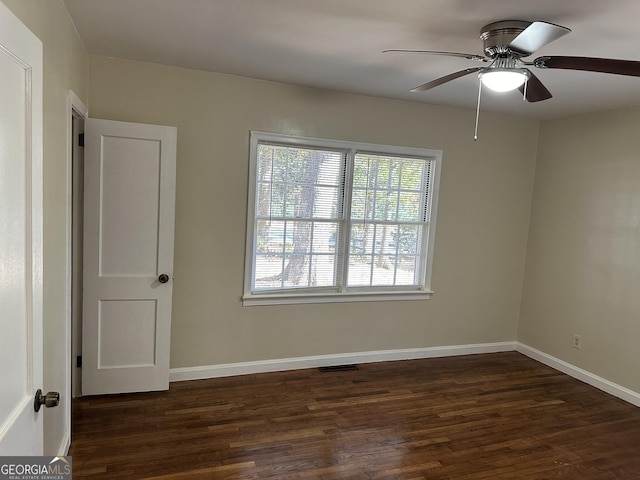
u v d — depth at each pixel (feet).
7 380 3.51
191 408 9.89
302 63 9.51
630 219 11.50
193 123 10.67
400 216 13.26
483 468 8.16
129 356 10.32
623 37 7.13
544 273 14.02
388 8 6.51
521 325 14.92
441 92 11.39
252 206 11.41
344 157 12.38
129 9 7.06
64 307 7.38
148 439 8.55
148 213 9.98
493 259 14.38
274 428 9.21
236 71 10.47
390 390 11.41
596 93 10.46
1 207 3.33
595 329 12.34
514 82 6.62
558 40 7.33
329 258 12.62
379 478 7.72
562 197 13.44
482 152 13.74
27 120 3.78
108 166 9.61
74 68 7.96
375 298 13.10
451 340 14.25
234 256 11.44
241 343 11.82
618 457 8.73
